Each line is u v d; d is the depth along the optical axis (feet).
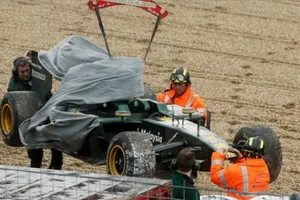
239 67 177.37
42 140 101.60
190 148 92.73
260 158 86.43
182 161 76.28
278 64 181.78
